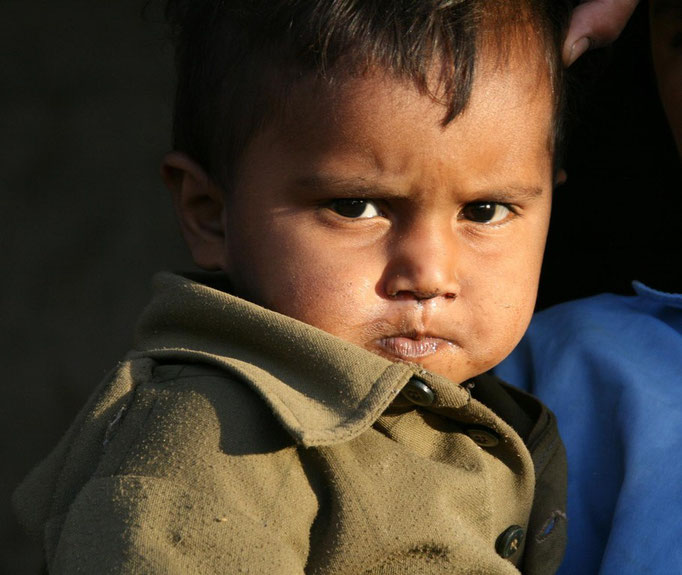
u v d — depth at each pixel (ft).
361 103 7.11
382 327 7.30
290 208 7.35
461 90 7.16
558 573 8.34
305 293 7.31
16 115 25.00
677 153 10.37
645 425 8.39
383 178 7.16
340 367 7.00
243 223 7.61
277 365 7.23
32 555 19.69
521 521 7.87
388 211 7.32
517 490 7.88
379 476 7.11
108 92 25.30
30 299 23.12
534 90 7.62
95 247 23.82
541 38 7.80
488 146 7.29
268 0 7.54
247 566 6.28
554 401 9.15
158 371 7.35
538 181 7.73
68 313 22.99
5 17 26.02
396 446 7.36
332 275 7.27
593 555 8.34
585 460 8.75
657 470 8.05
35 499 7.27
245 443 6.72
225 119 7.72
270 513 6.61
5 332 22.71
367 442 7.27
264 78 7.43
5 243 23.77
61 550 6.48
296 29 7.32
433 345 7.41
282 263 7.38
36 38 25.80
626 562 7.65
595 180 10.77
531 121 7.57
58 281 23.41
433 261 7.24
